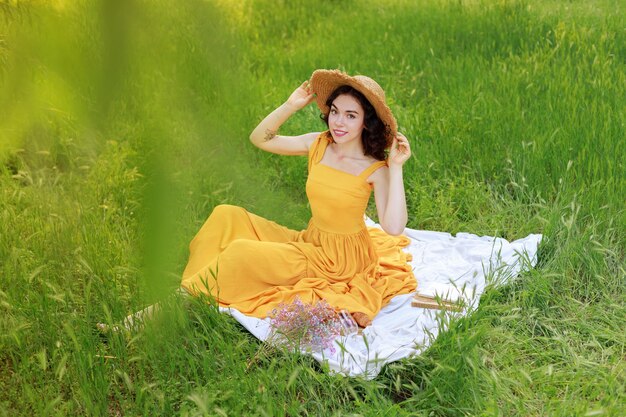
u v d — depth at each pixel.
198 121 0.73
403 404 2.82
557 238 3.97
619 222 4.04
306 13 8.30
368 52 6.82
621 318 3.33
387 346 3.05
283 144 3.74
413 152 5.01
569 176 4.48
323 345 2.99
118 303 3.12
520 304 3.47
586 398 2.77
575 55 6.17
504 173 4.86
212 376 2.85
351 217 3.53
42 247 3.60
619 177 4.42
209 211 4.28
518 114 5.18
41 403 2.46
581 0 7.91
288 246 3.45
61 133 4.38
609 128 4.74
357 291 3.44
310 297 3.29
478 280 3.70
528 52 6.32
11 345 2.92
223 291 3.28
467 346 2.80
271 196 4.60
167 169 0.50
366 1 8.41
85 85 0.47
